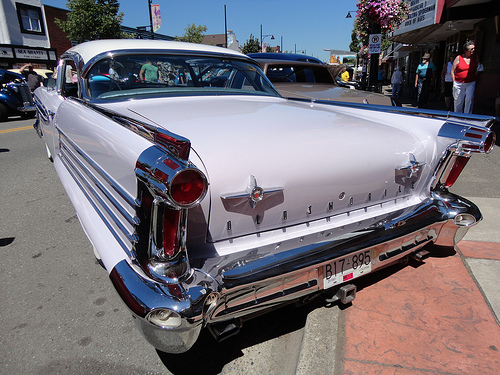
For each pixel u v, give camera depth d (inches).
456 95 291.9
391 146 79.7
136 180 55.6
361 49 836.0
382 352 72.8
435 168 88.5
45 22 916.0
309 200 68.8
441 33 533.3
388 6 308.3
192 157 58.9
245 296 60.0
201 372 73.1
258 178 62.1
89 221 78.4
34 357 76.6
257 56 229.0
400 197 84.7
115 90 99.8
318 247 66.6
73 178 104.5
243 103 98.0
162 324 53.2
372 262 77.2
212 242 61.9
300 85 207.2
